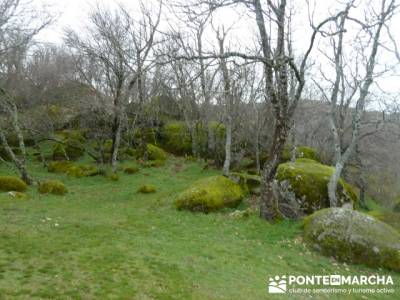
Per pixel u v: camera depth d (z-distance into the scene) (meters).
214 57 10.08
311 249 9.86
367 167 24.47
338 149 13.77
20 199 12.74
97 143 24.84
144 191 16.55
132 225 10.79
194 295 6.36
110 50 19.52
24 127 20.77
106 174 20.06
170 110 31.98
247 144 25.53
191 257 8.37
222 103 22.39
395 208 22.20
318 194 13.27
